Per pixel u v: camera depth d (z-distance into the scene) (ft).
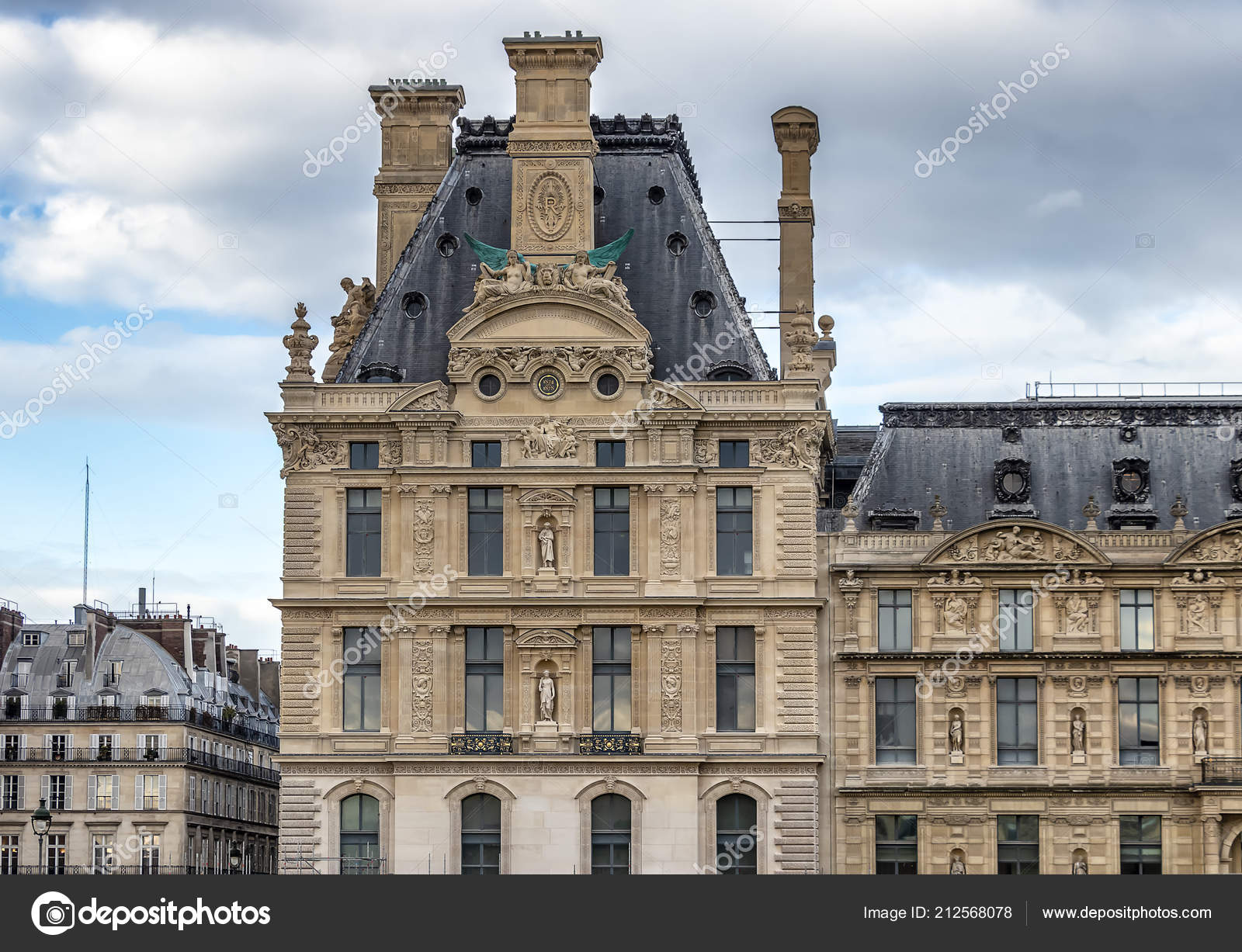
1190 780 331.98
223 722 552.41
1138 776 332.80
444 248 363.56
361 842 336.90
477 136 372.58
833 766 336.29
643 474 339.77
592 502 341.21
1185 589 336.08
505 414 343.67
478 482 341.41
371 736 337.72
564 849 332.80
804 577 337.72
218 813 544.21
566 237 352.08
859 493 354.33
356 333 362.53
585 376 342.85
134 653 531.09
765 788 333.01
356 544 343.87
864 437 408.05
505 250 356.59
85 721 519.60
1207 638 335.06
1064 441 357.00
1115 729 334.85
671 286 356.59
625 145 369.71
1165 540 338.13
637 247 360.28
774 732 334.44
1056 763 334.03
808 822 332.19
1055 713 335.26
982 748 335.47
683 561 338.13
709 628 337.93
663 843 331.57
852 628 338.95
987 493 352.49
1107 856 331.57
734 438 342.23
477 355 344.49
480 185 368.89
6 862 515.91
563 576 338.95
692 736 334.24
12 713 524.93
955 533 339.16
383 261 377.09
